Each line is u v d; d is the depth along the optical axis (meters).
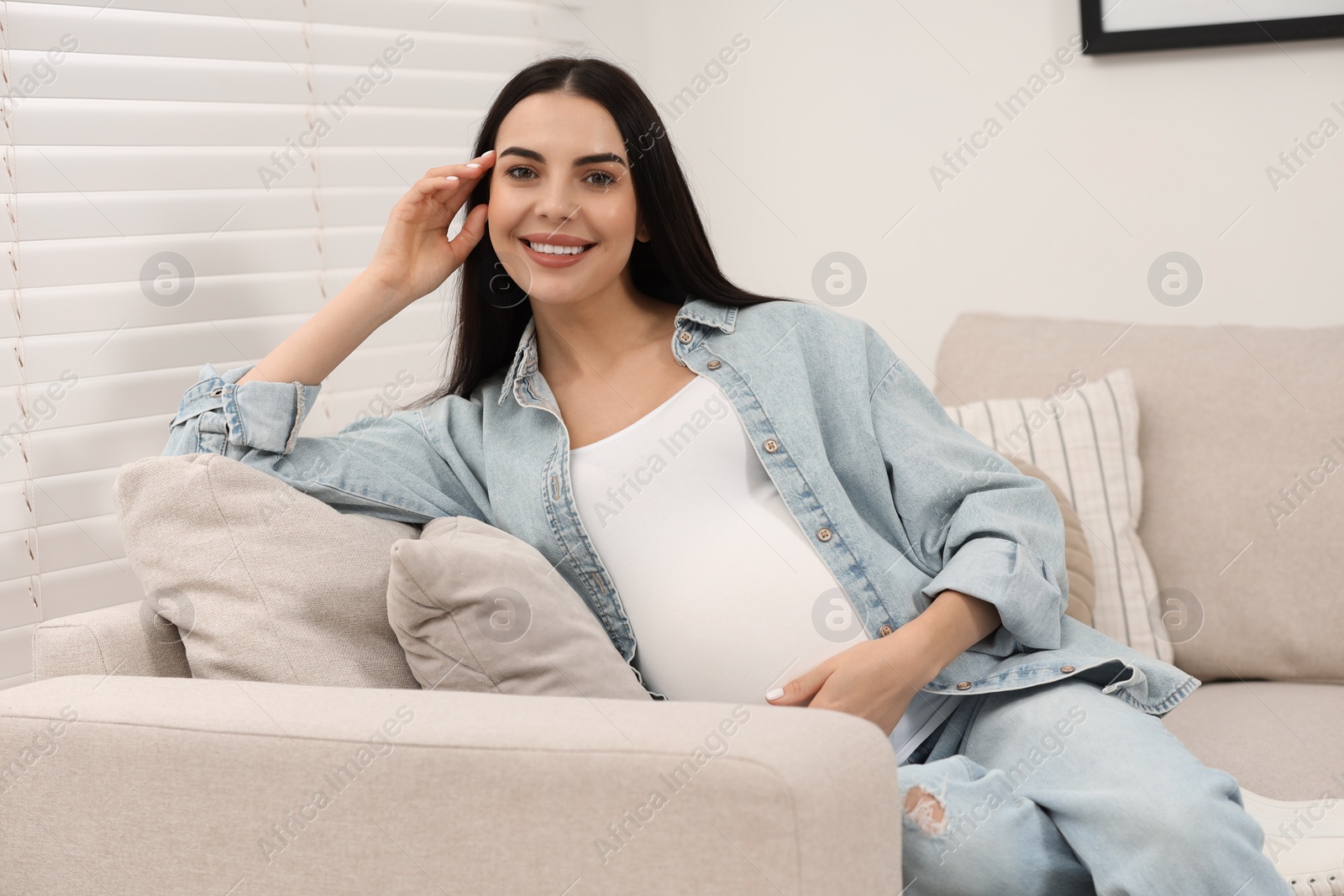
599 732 0.78
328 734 0.84
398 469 1.31
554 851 0.77
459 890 0.80
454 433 1.37
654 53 2.54
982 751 1.15
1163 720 1.49
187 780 0.89
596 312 1.33
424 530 1.24
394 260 1.34
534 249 1.27
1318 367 1.71
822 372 1.32
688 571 1.21
